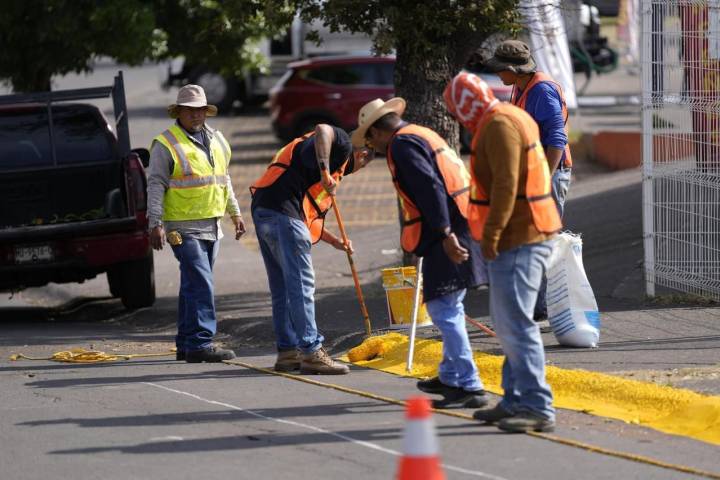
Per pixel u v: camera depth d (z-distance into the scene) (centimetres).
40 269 3097
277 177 2214
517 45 2322
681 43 2645
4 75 4297
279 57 8494
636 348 2227
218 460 1634
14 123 3403
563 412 1856
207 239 2417
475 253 1828
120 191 3203
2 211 3222
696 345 2228
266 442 1725
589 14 7706
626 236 3656
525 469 1556
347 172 2248
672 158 2702
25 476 1584
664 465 1566
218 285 3747
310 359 2228
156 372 2317
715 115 2605
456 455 1622
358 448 1680
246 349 2644
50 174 3234
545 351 2236
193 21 4469
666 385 1916
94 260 3116
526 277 1678
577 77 9788
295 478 1538
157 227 2361
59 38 4119
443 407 1886
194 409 1955
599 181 5247
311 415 1889
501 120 1636
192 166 2386
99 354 2508
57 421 1892
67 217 3183
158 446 1719
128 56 4228
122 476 1568
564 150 2402
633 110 7831
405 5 2859
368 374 2227
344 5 2822
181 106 2383
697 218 2664
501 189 1620
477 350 2264
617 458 1606
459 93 1677
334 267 4000
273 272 2272
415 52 2908
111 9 4081
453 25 2883
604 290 2889
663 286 2766
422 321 2464
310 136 2228
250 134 7825
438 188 1773
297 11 3031
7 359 2544
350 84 6869
